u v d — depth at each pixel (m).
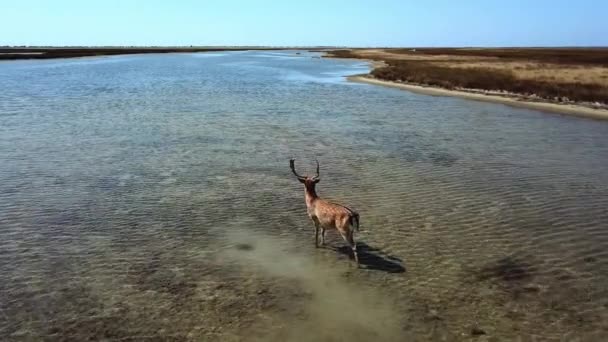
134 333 8.37
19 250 11.46
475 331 8.51
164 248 11.66
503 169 18.75
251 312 9.02
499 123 29.39
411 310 9.14
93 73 71.44
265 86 52.91
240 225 13.16
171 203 14.77
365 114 32.84
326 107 36.16
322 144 23.12
